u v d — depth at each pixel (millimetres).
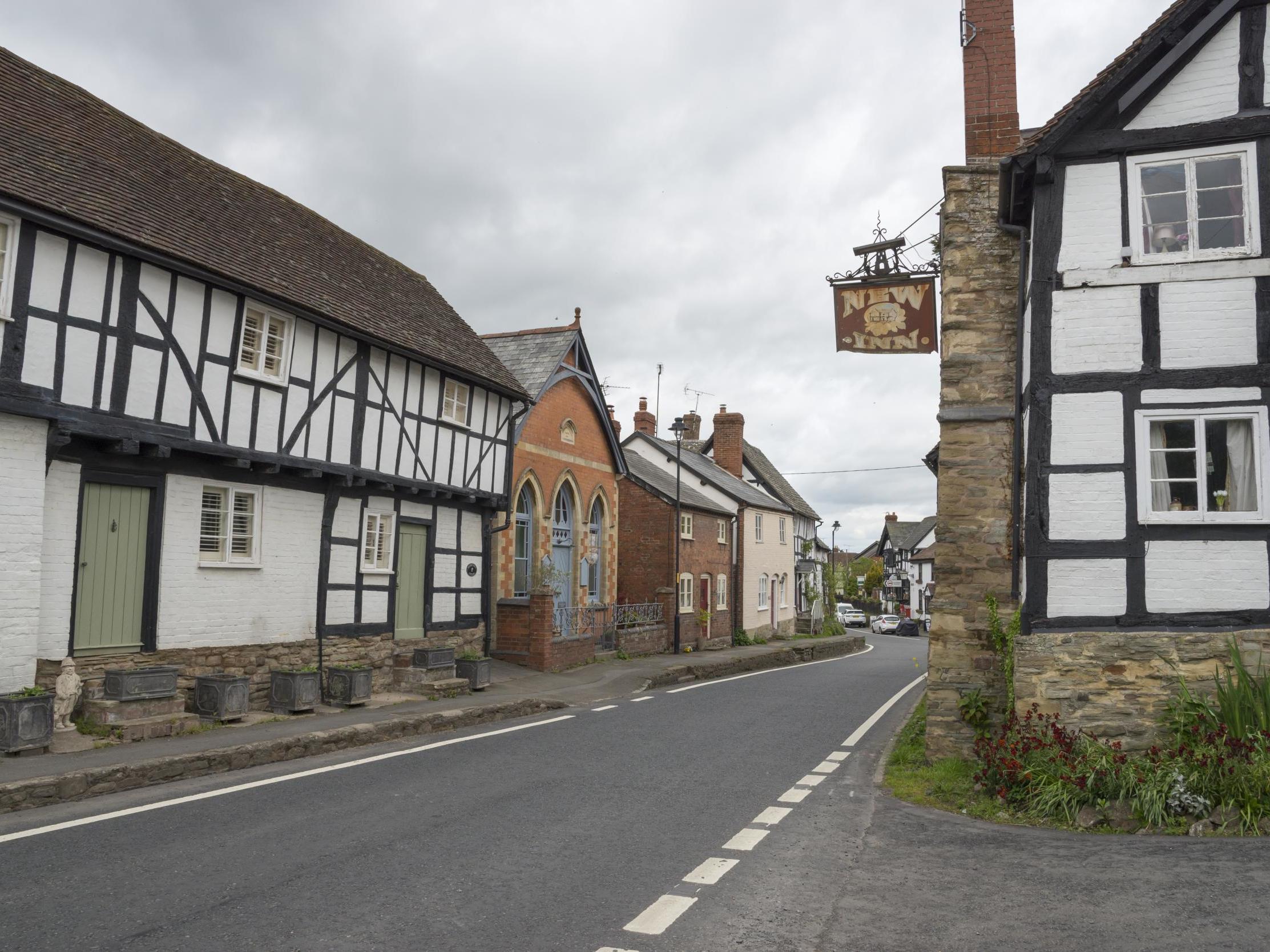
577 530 24781
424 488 16703
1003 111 11375
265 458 13094
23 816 7395
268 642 13484
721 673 24500
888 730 13492
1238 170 9523
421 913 5355
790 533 47594
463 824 7449
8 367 9945
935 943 5016
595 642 23953
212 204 14438
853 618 71438
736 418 46594
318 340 14461
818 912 5512
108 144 13156
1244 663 8891
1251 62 9523
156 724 10398
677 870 6340
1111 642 9203
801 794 8969
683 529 31266
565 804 8273
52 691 10211
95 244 10875
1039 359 9781
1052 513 9594
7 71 12453
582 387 25031
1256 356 9250
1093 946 4934
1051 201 9891
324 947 4801
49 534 10414
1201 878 6066
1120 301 9648
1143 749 8992
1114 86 9547
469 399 18672
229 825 7207
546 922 5246
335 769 9672
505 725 13461
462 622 18562
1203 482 9320
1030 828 7699
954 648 10664
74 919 5098
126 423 11188
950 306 11133
